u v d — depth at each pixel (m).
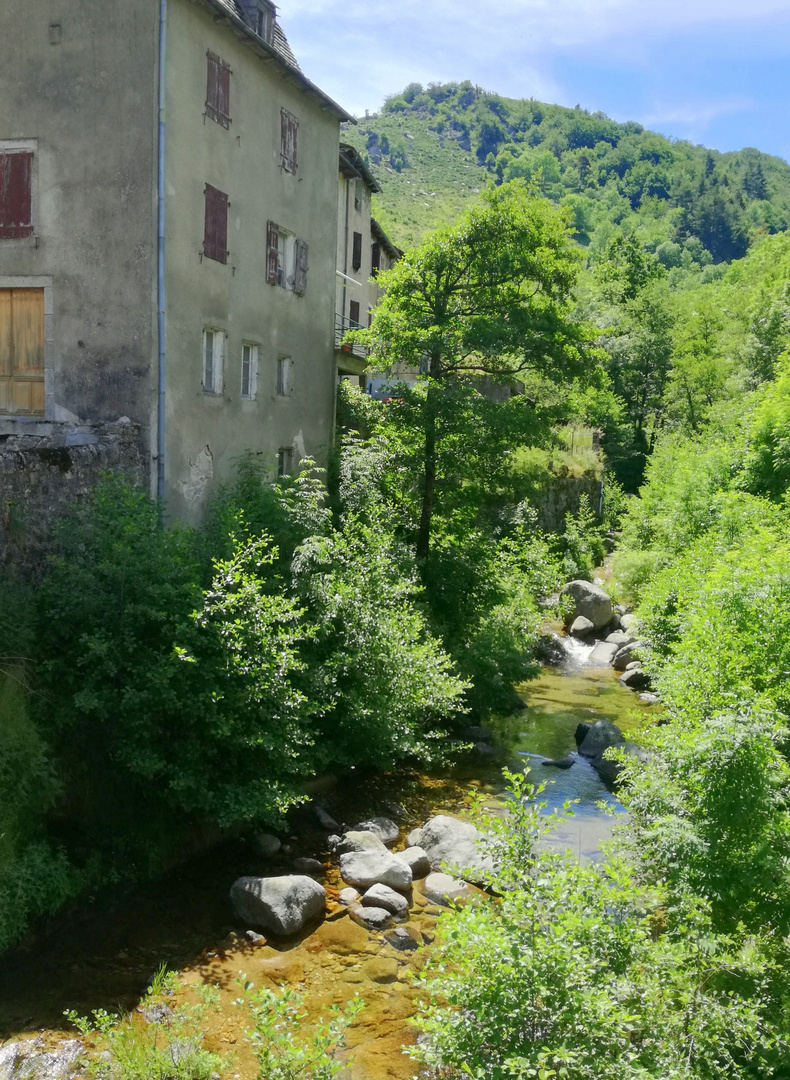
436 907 9.45
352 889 9.63
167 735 9.66
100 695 9.20
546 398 22.20
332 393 20.53
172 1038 6.74
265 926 8.73
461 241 18.19
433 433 18.22
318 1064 5.55
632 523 26.47
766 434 18.31
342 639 12.35
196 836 10.16
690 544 18.41
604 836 11.00
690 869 7.19
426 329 18.34
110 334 12.99
